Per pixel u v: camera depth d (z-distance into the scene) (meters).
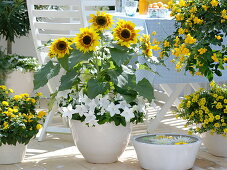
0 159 3.00
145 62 3.30
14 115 2.93
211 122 3.05
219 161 3.07
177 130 3.98
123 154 3.23
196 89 4.12
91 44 2.76
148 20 3.40
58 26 3.64
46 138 3.71
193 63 3.01
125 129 2.95
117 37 2.81
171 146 2.77
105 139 2.90
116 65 2.92
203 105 3.07
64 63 2.86
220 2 2.98
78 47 2.77
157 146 2.78
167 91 4.28
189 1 3.08
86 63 2.98
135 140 2.91
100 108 2.91
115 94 2.98
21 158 3.05
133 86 2.86
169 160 2.79
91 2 3.81
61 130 3.63
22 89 4.50
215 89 3.23
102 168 2.91
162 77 3.45
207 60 2.92
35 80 2.91
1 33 5.18
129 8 3.79
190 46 2.95
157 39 3.40
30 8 3.71
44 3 3.63
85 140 2.93
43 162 3.06
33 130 2.99
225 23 2.95
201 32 2.95
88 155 2.99
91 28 2.82
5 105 3.01
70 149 3.39
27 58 4.60
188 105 3.14
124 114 2.84
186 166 2.84
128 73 2.90
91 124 2.85
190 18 3.01
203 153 3.26
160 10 3.59
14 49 5.70
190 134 3.17
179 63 3.17
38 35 3.74
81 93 2.92
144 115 3.08
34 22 3.74
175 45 3.05
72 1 3.49
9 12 5.04
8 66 4.34
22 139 2.95
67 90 2.98
